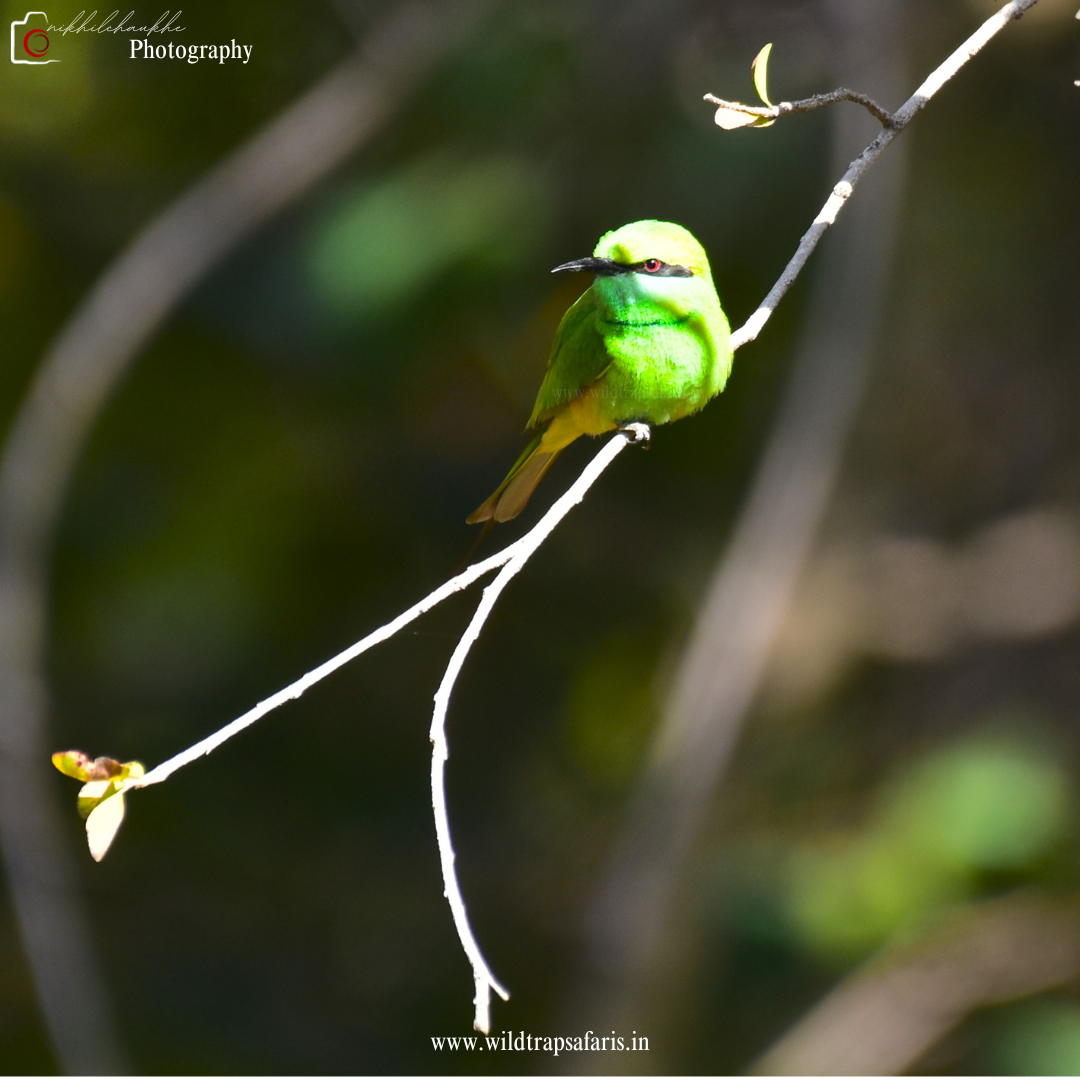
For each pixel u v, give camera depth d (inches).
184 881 544.1
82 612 525.7
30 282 528.7
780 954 481.7
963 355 556.1
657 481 550.3
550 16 512.7
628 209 512.7
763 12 510.0
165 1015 521.0
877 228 469.1
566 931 536.7
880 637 555.2
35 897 433.4
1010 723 531.2
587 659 558.6
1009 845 491.5
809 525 469.1
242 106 540.7
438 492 534.3
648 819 468.1
